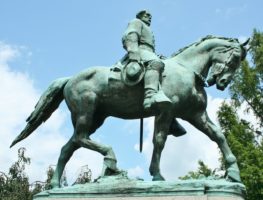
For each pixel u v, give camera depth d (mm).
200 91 6648
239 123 14602
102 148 6488
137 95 6566
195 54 6773
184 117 6656
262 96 15633
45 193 6203
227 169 6281
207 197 5762
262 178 12672
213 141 6559
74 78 6836
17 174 13508
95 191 6020
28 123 7008
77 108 6727
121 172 6281
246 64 15766
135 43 6637
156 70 6379
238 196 5840
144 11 7121
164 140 6422
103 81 6684
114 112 6828
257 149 13336
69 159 6824
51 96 6973
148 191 5883
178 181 5895
